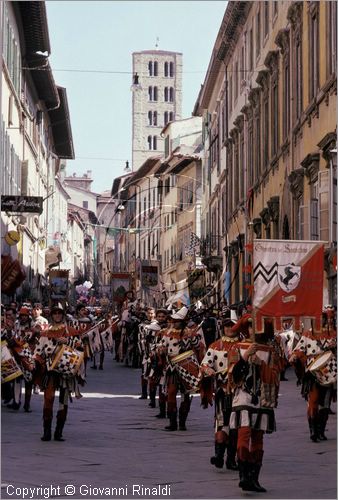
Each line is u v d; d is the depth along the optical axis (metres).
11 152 51.84
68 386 17.88
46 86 68.00
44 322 25.36
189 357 19.59
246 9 56.16
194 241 76.00
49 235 88.44
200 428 20.12
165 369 20.08
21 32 57.50
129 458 15.61
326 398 17.98
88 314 36.47
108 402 25.78
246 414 12.84
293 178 39.78
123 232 140.62
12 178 52.53
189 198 92.00
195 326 20.55
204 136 82.81
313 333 17.97
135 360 40.34
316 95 36.50
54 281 70.94
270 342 13.27
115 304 52.56
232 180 62.72
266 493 12.54
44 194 80.81
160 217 108.25
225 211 66.12
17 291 55.94
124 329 41.22
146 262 89.62
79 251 153.75
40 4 53.06
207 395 15.81
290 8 41.44
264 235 49.91
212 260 68.06
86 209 165.25
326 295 32.56
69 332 18.00
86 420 21.45
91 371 38.41
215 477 13.80
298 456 15.98
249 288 13.43
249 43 55.94
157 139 147.12
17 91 55.12
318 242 13.57
